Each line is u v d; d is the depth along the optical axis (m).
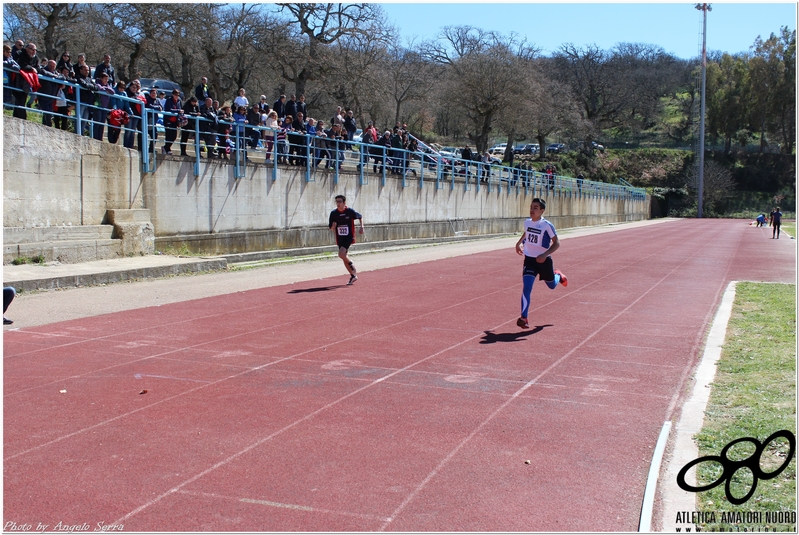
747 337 9.64
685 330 10.43
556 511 4.30
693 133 110.81
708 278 18.06
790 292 14.57
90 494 4.48
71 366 7.77
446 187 35.09
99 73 17.59
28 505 4.31
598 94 106.81
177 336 9.50
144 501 4.38
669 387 7.20
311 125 25.12
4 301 9.71
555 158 91.88
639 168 104.44
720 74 112.31
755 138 119.69
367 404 6.50
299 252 23.03
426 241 31.94
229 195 20.69
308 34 45.03
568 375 7.66
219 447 5.33
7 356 8.18
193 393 6.79
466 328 10.43
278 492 4.53
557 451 5.33
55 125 16.95
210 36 40.41
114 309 11.60
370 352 8.69
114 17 37.94
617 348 9.11
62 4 34.00
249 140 23.00
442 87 70.19
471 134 74.75
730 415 6.12
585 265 21.47
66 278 13.53
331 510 4.28
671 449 5.34
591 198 64.56
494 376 7.58
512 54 67.69
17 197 14.49
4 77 15.01
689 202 99.06
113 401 6.48
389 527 4.07
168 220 18.61
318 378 7.40
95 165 16.44
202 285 14.96
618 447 5.43
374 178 28.36
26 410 6.18
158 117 19.50
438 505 4.36
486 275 17.88
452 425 5.91
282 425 5.87
